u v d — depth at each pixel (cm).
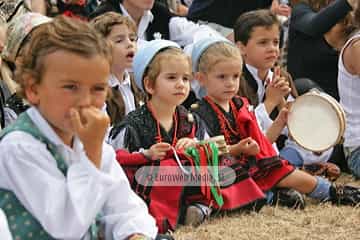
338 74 821
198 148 609
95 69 355
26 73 366
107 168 376
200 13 980
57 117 361
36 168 359
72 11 926
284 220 619
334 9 848
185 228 595
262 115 727
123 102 693
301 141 722
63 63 353
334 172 766
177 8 1087
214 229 591
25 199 359
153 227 388
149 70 613
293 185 664
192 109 665
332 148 768
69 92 356
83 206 350
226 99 666
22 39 636
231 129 664
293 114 724
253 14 772
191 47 727
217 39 684
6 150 362
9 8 830
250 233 583
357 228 602
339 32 869
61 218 353
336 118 711
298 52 901
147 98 628
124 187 387
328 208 656
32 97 370
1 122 627
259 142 662
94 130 351
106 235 388
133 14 858
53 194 354
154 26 892
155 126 612
